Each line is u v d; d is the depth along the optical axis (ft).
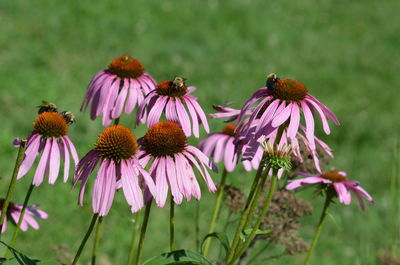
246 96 50.62
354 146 42.70
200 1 78.79
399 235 23.30
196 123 13.24
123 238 25.18
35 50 51.93
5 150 31.65
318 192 15.19
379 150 42.09
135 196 10.41
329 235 29.63
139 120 13.43
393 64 67.97
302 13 83.51
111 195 10.39
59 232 24.57
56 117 12.39
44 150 12.13
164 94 13.46
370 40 76.79
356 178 37.52
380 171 38.68
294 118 11.44
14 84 41.65
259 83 55.16
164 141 11.30
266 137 11.44
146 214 11.27
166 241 26.35
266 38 70.13
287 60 63.72
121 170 10.55
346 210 31.71
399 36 79.10
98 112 15.01
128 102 15.01
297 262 26.22
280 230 15.70
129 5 70.95
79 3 67.87
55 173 12.05
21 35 55.83
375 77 62.64
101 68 51.24
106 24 63.93
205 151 17.22
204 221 27.91
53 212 25.84
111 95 15.02
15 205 14.62
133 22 66.49
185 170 11.29
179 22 70.59
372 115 49.75
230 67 57.93
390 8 91.86
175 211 28.81
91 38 58.90
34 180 11.98
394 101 55.31
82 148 32.22
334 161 39.63
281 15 80.43
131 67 15.39
